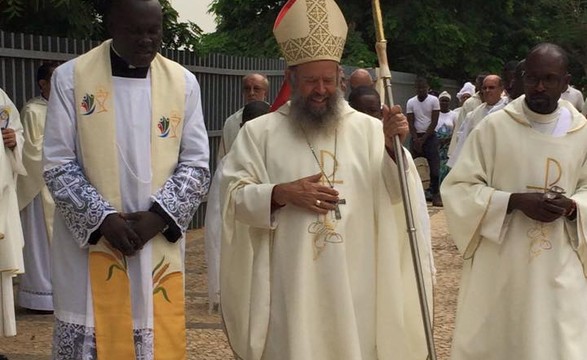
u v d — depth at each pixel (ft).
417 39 78.54
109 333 11.89
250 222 12.27
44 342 19.67
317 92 12.28
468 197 13.97
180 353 12.26
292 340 11.97
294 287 12.04
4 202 17.65
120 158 11.88
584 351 13.44
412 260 12.51
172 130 12.16
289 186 12.00
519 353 13.66
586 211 13.37
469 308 14.17
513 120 14.02
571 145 13.78
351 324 12.06
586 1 99.71
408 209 11.85
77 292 11.94
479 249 14.15
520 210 13.60
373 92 18.04
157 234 12.00
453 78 86.22
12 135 19.31
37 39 25.61
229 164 12.81
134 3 11.48
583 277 13.76
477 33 84.17
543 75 13.52
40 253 22.49
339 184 12.26
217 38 81.00
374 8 12.25
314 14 12.12
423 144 44.80
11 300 18.01
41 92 22.97
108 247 11.87
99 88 11.90
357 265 12.35
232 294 12.97
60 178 11.73
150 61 11.82
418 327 12.75
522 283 13.66
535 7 93.30
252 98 23.27
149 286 11.95
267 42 77.51
